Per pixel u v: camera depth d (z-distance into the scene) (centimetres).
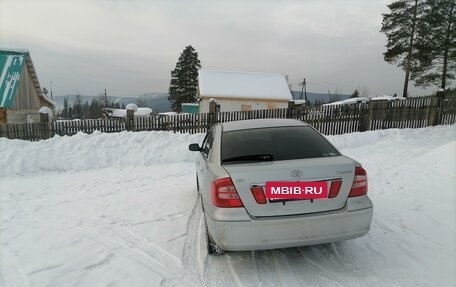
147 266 328
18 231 433
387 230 391
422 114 1408
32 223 463
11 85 1786
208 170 327
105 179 732
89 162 868
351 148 1051
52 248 376
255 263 328
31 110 2041
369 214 290
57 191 646
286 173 279
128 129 1114
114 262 338
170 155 924
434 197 498
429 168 657
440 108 1442
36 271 322
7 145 886
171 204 533
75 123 1071
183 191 613
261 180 277
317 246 358
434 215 430
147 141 970
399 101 1356
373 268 307
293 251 350
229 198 279
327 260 327
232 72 3016
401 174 643
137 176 754
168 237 401
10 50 1927
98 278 306
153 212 496
